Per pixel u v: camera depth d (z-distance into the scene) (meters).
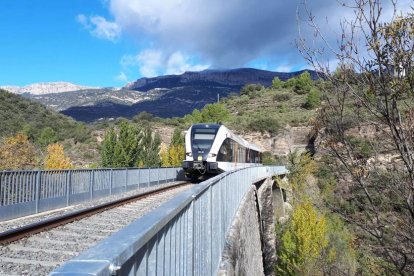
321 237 21.50
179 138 52.97
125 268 1.79
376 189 5.21
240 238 9.50
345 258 17.77
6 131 71.88
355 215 5.52
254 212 19.47
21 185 11.67
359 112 5.03
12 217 11.05
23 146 23.95
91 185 16.34
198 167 23.12
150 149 47.59
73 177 14.84
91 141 77.69
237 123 87.75
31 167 23.52
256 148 39.44
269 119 83.56
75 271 1.32
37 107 103.56
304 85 110.12
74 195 14.85
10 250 7.36
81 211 11.13
